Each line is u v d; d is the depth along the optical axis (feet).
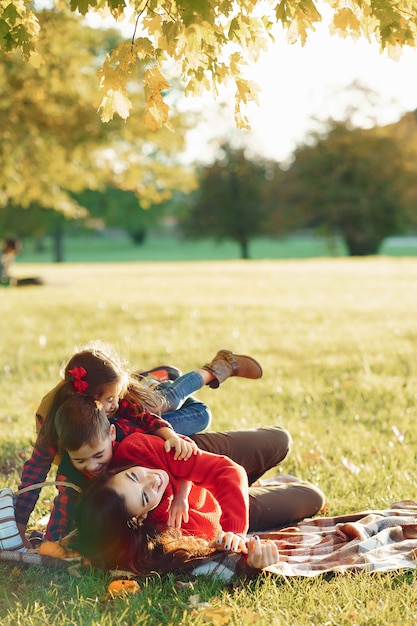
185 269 119.75
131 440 12.87
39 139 54.19
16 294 73.36
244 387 29.73
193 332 44.62
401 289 73.15
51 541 13.32
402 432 22.59
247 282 86.48
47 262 208.03
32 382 31.07
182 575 12.60
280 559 13.17
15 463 19.99
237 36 13.52
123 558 12.10
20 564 12.99
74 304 62.08
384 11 12.83
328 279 88.48
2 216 160.35
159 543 12.78
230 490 12.82
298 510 15.25
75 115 51.57
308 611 11.55
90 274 109.40
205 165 207.31
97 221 216.54
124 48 13.64
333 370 32.76
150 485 12.07
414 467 19.16
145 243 296.51
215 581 12.34
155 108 14.10
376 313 53.06
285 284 82.23
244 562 12.70
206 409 14.96
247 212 204.64
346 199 181.37
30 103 49.57
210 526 13.64
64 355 36.99
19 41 14.35
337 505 16.61
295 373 32.32
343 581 12.28
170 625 11.18
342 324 47.55
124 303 62.90
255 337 42.24
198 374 14.88
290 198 185.68
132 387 13.47
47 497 17.15
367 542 13.39
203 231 209.15
